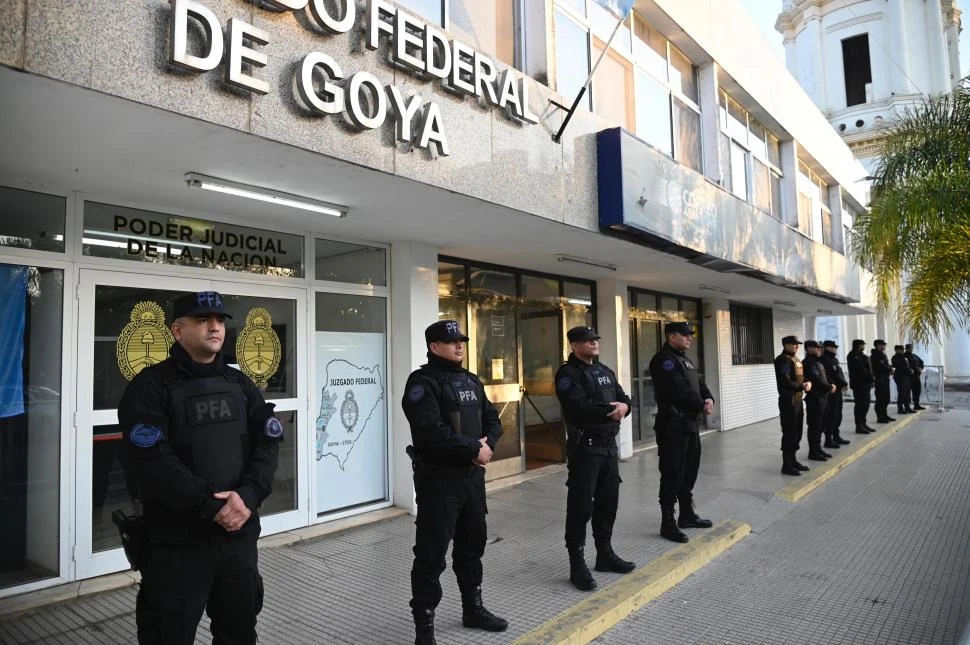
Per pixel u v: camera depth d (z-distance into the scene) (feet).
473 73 15.20
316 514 18.47
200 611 7.66
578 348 15.20
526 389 28.35
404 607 13.03
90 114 9.65
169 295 15.43
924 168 23.71
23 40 8.11
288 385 17.99
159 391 7.80
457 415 11.45
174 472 7.32
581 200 19.38
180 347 8.27
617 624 12.69
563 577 14.80
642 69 26.22
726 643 11.89
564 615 12.34
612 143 20.06
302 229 18.38
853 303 50.21
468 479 11.32
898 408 52.90
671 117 28.32
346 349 19.70
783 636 12.16
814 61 90.33
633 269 28.40
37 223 13.29
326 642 11.48
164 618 7.42
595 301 31.96
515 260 25.18
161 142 10.98
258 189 14.11
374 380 20.53
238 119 10.47
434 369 11.90
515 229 19.19
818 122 47.57
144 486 7.37
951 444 36.70
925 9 85.71
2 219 12.80
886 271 24.70
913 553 17.16
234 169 12.67
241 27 10.26
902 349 54.03
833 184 52.80
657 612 13.32
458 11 17.30
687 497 18.69
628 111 24.95
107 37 8.91
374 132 12.82
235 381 8.63
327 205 15.72
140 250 14.88
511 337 26.91
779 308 53.42
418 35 13.92
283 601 13.33
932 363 82.89
